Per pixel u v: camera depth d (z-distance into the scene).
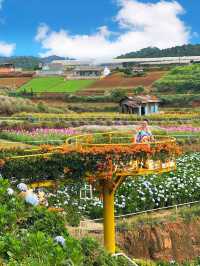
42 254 12.79
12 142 50.59
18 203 15.77
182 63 195.38
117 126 65.12
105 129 59.69
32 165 24.62
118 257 19.22
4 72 178.50
